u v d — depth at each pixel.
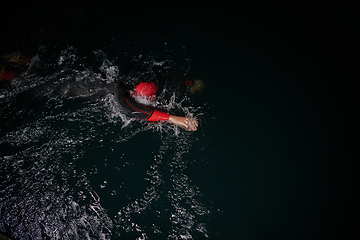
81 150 1.53
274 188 1.42
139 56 2.05
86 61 1.94
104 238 1.23
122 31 2.26
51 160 1.49
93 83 1.69
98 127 1.64
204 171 1.46
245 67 2.04
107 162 1.49
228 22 2.43
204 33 2.30
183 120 1.60
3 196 1.36
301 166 1.53
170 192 1.37
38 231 1.26
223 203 1.34
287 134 1.67
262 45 2.23
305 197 1.41
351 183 1.46
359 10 2.47
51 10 2.40
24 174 1.44
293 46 2.22
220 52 2.15
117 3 2.53
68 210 1.31
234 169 1.48
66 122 1.65
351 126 1.71
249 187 1.42
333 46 2.21
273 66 2.07
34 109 1.70
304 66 2.07
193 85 1.89
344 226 1.30
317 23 2.40
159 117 1.60
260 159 1.54
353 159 1.56
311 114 1.77
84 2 2.51
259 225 1.29
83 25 2.29
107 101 1.73
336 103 1.84
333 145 1.62
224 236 1.23
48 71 1.79
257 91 1.89
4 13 2.34
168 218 1.29
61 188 1.39
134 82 1.85
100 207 1.32
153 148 1.55
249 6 2.59
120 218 1.28
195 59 2.08
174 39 2.23
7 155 1.50
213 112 1.74
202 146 1.57
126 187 1.39
